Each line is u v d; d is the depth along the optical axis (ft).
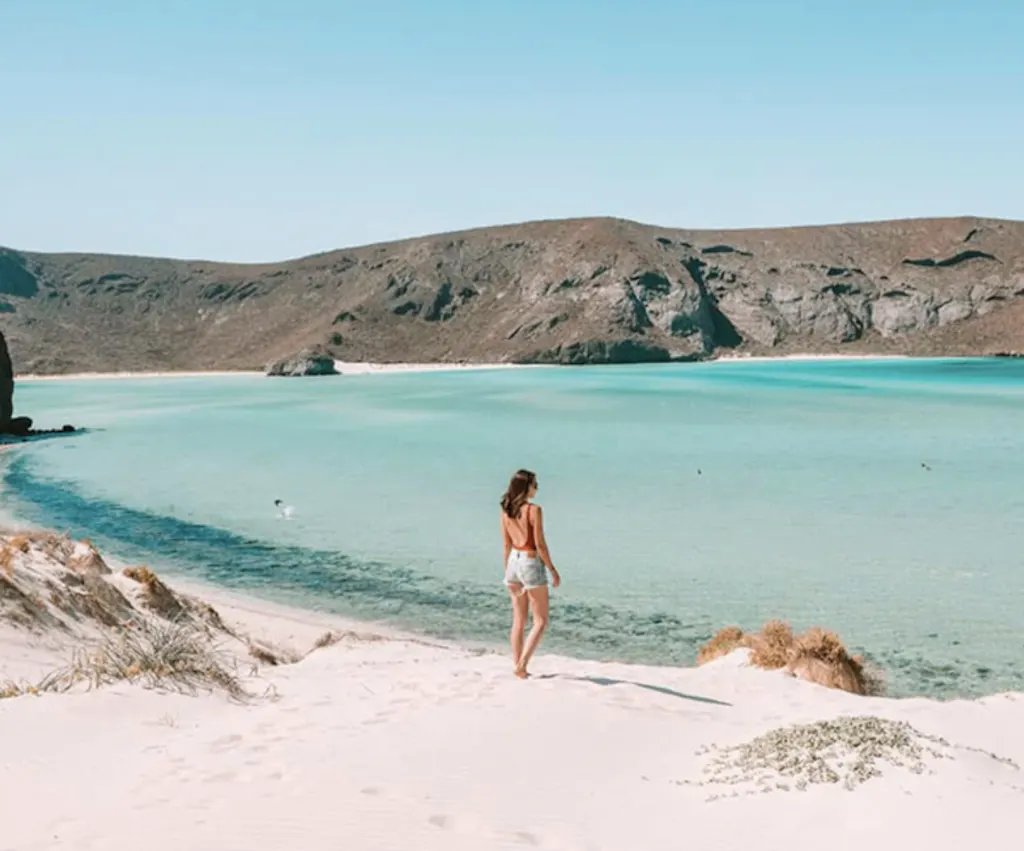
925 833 15.55
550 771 21.35
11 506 112.88
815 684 36.40
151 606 50.19
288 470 143.02
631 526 92.99
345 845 15.39
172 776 20.25
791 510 100.89
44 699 26.32
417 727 25.23
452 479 130.00
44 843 15.42
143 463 157.28
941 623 58.90
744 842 16.10
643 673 37.09
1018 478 123.24
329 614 64.49
